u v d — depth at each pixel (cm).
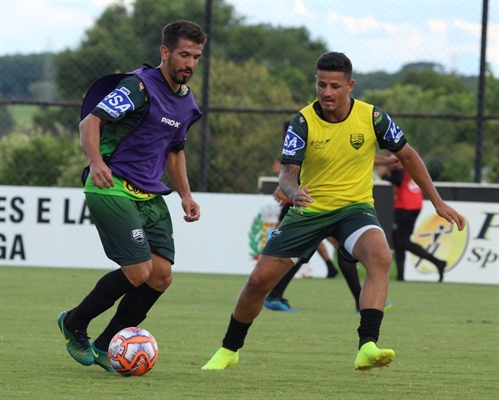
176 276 4216
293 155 1689
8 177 5431
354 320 2667
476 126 4688
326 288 3794
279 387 1523
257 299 1708
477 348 2116
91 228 4362
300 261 1723
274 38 7588
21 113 7781
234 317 1730
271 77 7088
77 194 4375
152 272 1694
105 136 1670
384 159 2811
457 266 4272
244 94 6525
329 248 4441
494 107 7344
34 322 2409
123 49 6488
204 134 4697
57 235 4372
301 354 1959
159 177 1716
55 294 3186
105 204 1638
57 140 5725
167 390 1462
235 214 4328
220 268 4328
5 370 1645
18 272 4100
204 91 4691
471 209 4266
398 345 2156
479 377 1688
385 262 1591
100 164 1566
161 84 1672
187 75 1664
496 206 4250
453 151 7550
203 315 2683
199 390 1469
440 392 1509
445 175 7238
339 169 1709
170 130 1697
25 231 4391
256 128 5959
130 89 1631
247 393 1451
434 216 4297
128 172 1659
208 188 5509
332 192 1706
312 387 1531
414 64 5303
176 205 4353
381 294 1558
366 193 1730
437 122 7625
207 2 4688
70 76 6097
